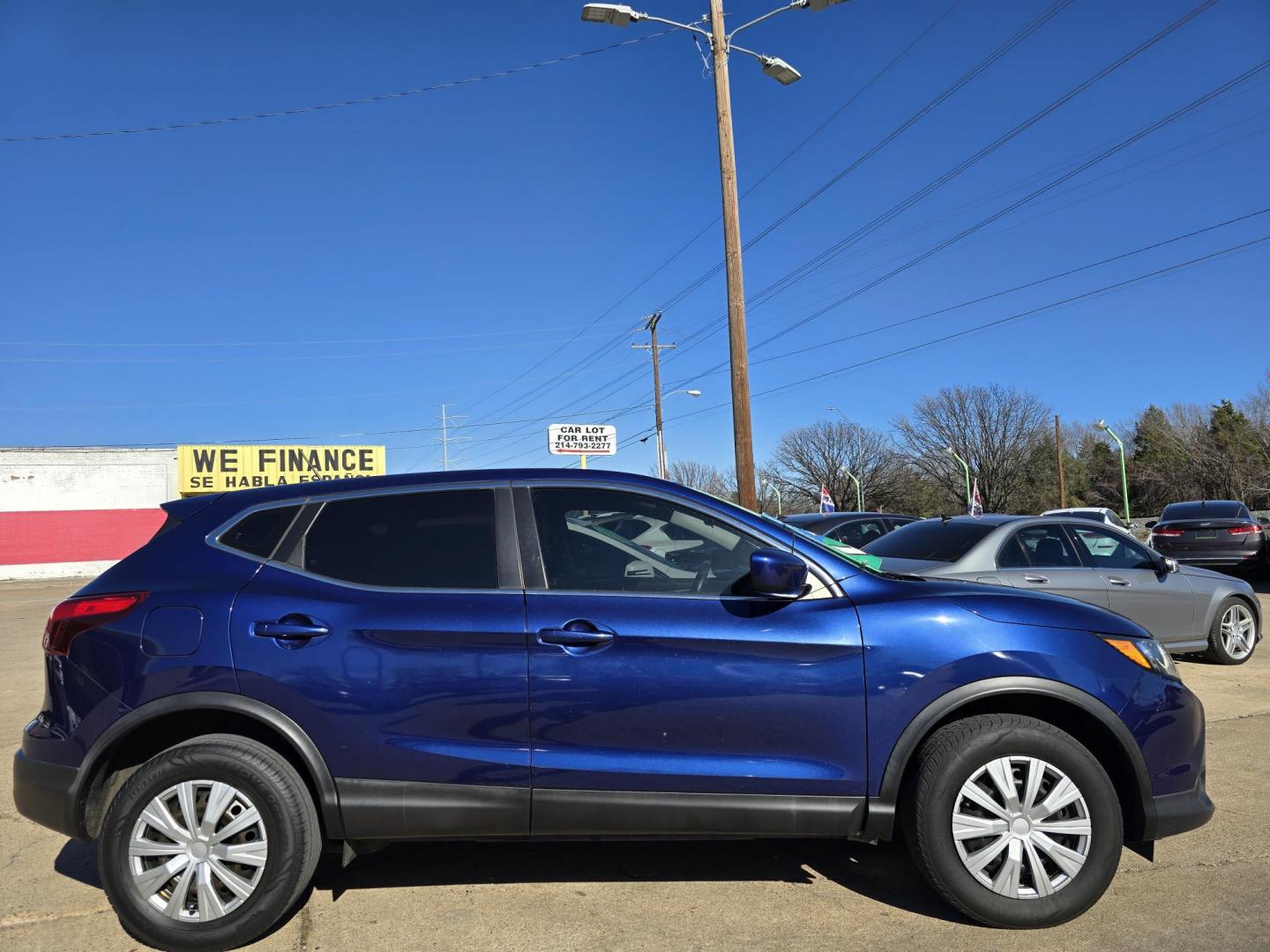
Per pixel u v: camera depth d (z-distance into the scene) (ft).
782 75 45.96
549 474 11.62
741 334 44.93
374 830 10.37
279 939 10.43
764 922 10.66
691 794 10.32
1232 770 16.02
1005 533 23.89
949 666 10.43
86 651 10.56
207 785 10.25
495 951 10.07
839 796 10.37
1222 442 170.60
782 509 260.21
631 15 44.04
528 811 10.36
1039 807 10.34
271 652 10.37
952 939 10.18
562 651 10.37
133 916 10.12
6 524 117.60
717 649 10.39
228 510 11.55
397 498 11.44
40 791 10.48
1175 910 10.76
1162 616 25.27
